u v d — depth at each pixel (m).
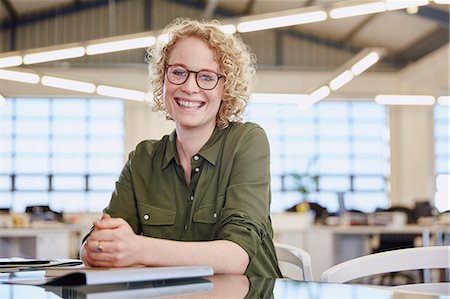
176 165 1.79
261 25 5.56
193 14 13.57
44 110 13.58
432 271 8.03
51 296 0.97
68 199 13.52
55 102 13.59
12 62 6.64
